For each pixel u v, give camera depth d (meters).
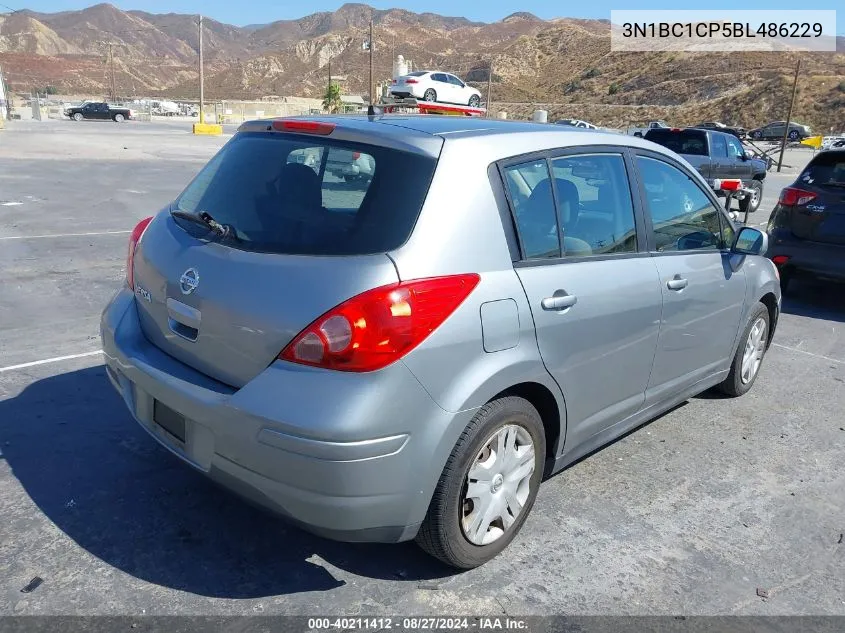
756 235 4.36
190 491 3.58
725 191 14.09
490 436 2.89
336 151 2.97
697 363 4.37
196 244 2.99
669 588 3.05
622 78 142.12
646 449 4.36
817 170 7.66
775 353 6.36
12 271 7.80
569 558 3.21
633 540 3.39
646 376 3.85
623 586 3.04
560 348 3.13
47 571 2.94
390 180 2.77
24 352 5.34
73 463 3.78
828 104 88.69
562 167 3.30
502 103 145.25
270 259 2.70
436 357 2.62
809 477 4.11
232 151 3.41
